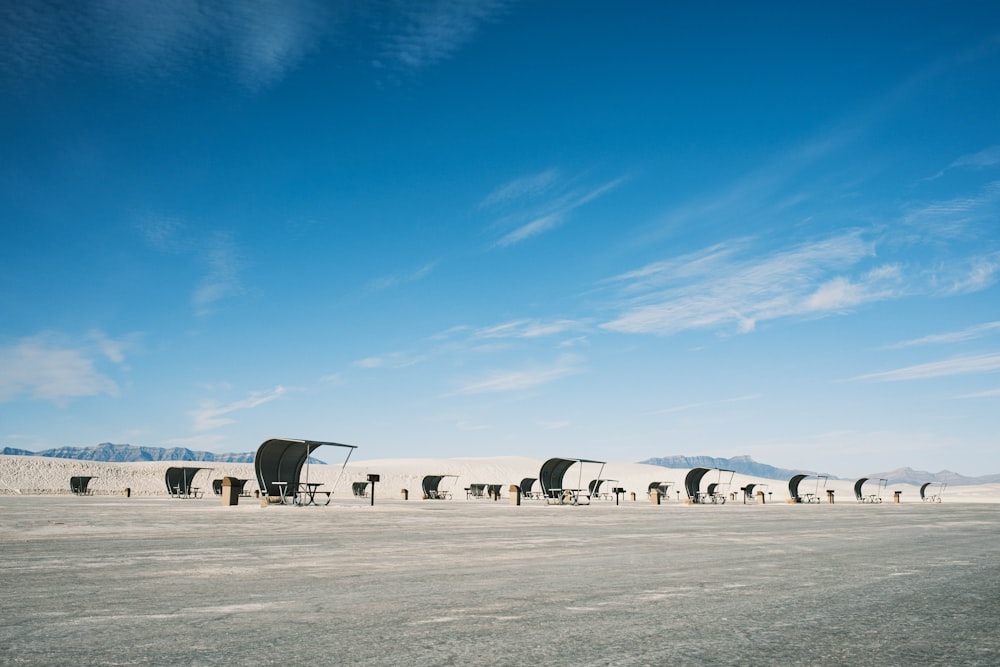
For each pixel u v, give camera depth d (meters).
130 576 8.11
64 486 56.12
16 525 16.00
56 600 6.50
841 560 10.72
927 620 5.93
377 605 6.36
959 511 33.41
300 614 5.91
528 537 14.52
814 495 65.69
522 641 4.96
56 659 4.39
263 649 4.66
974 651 4.82
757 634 5.28
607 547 12.52
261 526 16.56
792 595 7.19
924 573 9.19
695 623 5.66
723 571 9.15
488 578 8.24
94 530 14.71
